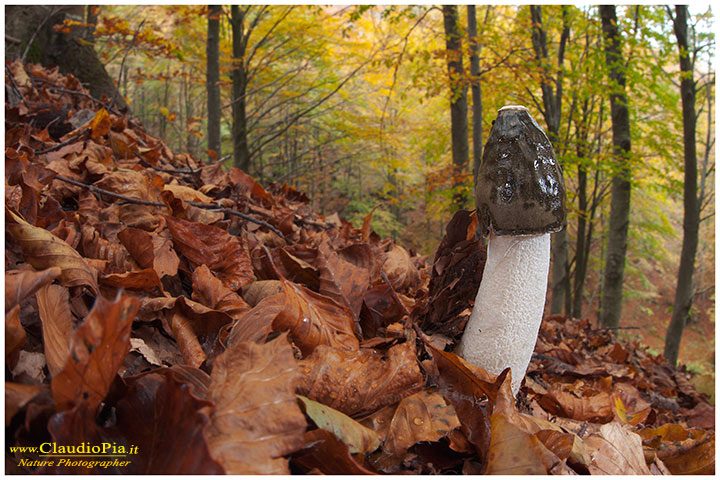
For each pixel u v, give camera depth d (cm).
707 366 1888
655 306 2455
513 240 157
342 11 822
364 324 198
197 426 89
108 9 1080
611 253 935
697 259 2223
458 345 189
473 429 138
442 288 201
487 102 936
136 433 99
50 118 335
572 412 222
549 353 332
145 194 246
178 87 1931
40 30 585
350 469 109
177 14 835
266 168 1683
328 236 346
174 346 157
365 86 1312
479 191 155
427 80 780
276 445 96
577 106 988
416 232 2075
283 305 151
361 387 136
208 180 364
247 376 105
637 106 1055
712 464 183
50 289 125
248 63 894
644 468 164
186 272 203
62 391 89
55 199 200
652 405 401
